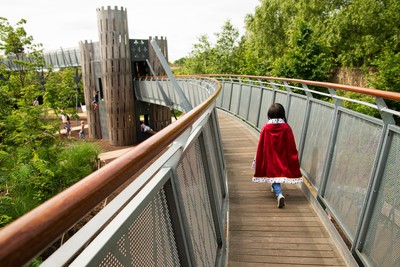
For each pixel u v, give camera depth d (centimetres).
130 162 92
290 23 2869
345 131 335
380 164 250
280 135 406
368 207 261
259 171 413
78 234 77
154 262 120
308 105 482
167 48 2350
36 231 50
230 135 862
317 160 419
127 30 2178
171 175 152
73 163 873
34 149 825
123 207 105
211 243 254
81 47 2434
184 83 1516
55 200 59
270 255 310
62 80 2447
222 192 420
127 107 2238
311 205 412
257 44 3184
